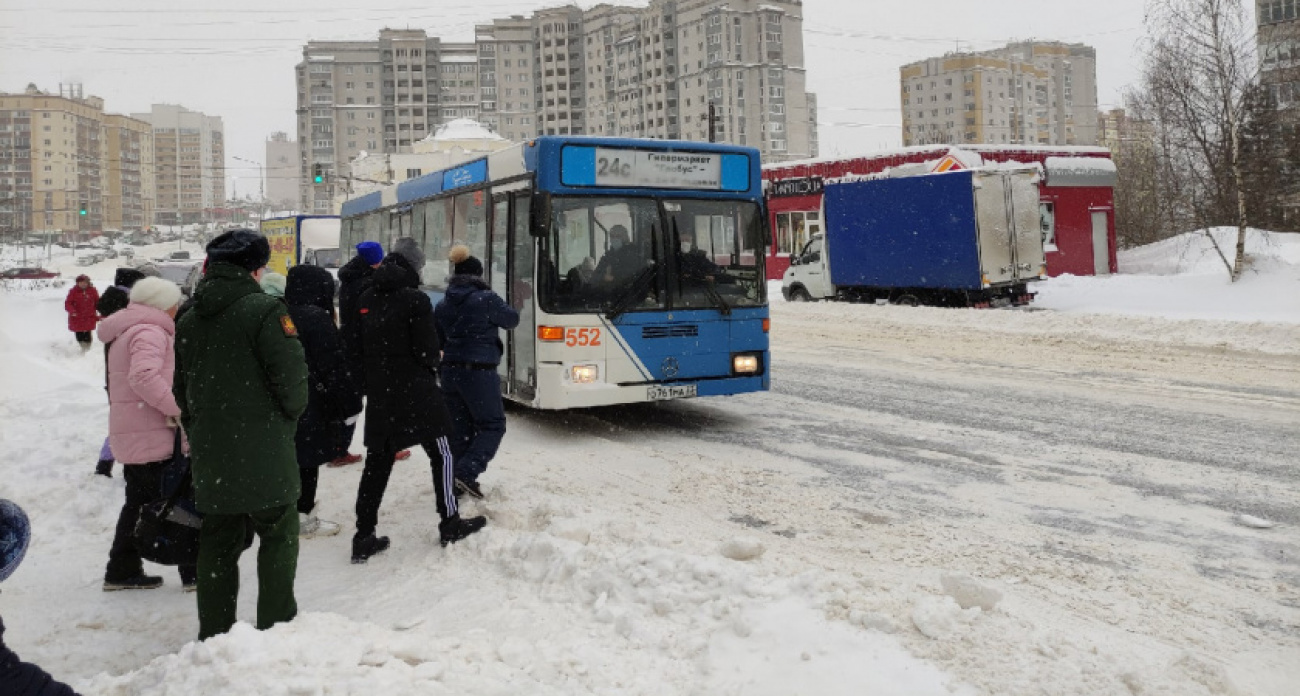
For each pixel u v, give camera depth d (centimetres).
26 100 13762
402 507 659
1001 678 352
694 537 545
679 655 382
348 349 614
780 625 393
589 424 978
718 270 938
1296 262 2270
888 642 381
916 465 750
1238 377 1141
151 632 456
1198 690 347
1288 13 2972
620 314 883
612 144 889
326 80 16050
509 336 943
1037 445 812
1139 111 2766
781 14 13012
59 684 328
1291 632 419
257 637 352
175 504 461
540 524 584
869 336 1734
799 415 995
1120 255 3225
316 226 2928
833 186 2459
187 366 418
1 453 802
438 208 1167
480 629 420
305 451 599
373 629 392
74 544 595
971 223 2055
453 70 16400
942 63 13512
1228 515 597
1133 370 1227
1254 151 2608
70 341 1989
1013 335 1625
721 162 944
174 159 19125
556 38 15888
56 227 13888
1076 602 453
